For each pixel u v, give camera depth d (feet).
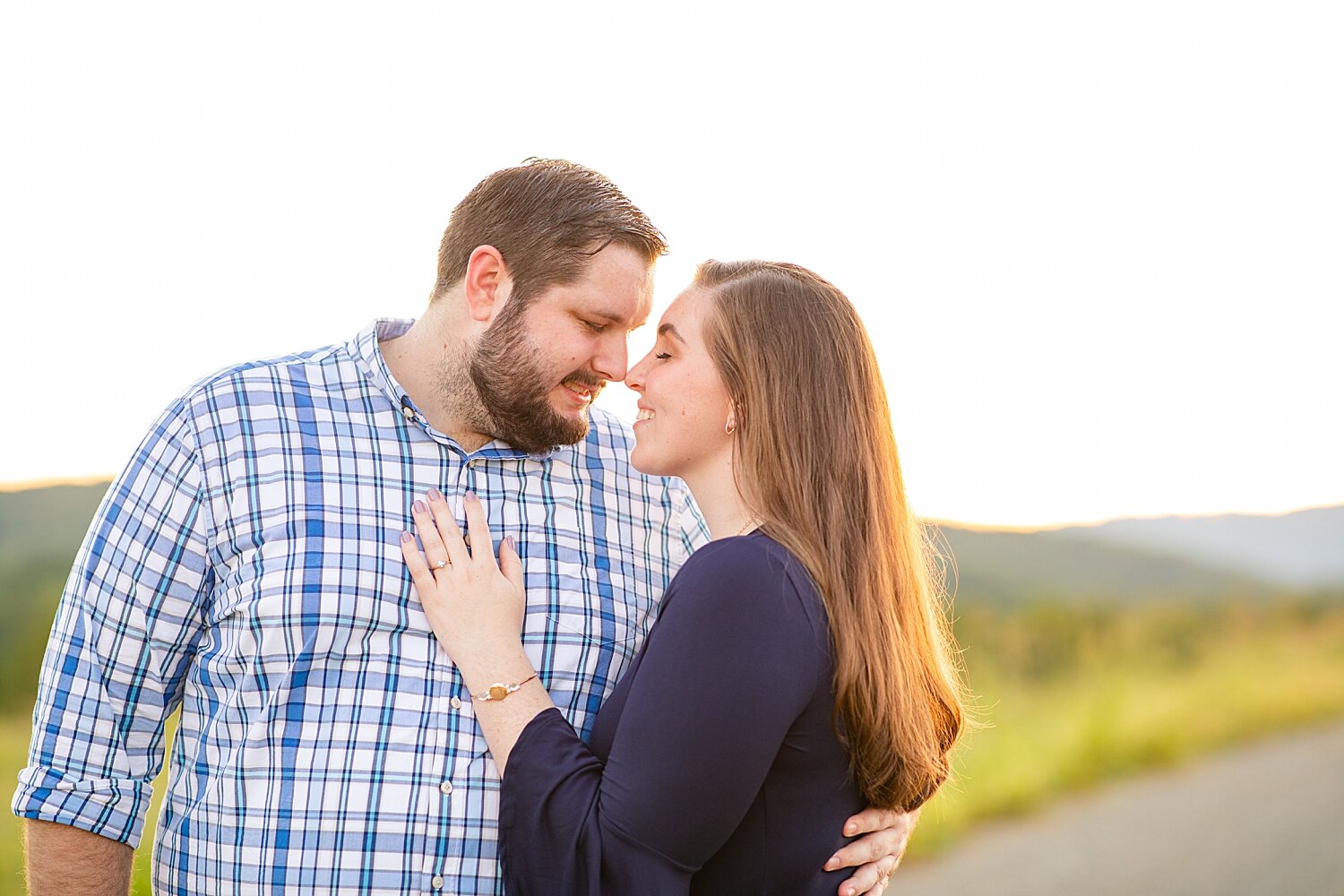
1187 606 59.36
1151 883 23.13
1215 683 45.68
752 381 6.39
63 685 6.60
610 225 7.16
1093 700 40.93
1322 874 23.77
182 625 6.78
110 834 6.61
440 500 6.98
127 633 6.64
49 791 6.50
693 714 5.72
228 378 6.97
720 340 6.51
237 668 6.63
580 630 7.11
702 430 6.59
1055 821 28.17
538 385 7.11
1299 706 43.47
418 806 6.52
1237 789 31.76
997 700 40.16
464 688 6.71
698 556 6.18
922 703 6.38
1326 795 31.17
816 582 6.09
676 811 5.68
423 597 6.66
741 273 6.75
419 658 6.73
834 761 6.15
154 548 6.67
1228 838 26.68
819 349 6.43
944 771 6.70
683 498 8.20
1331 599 63.93
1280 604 62.64
